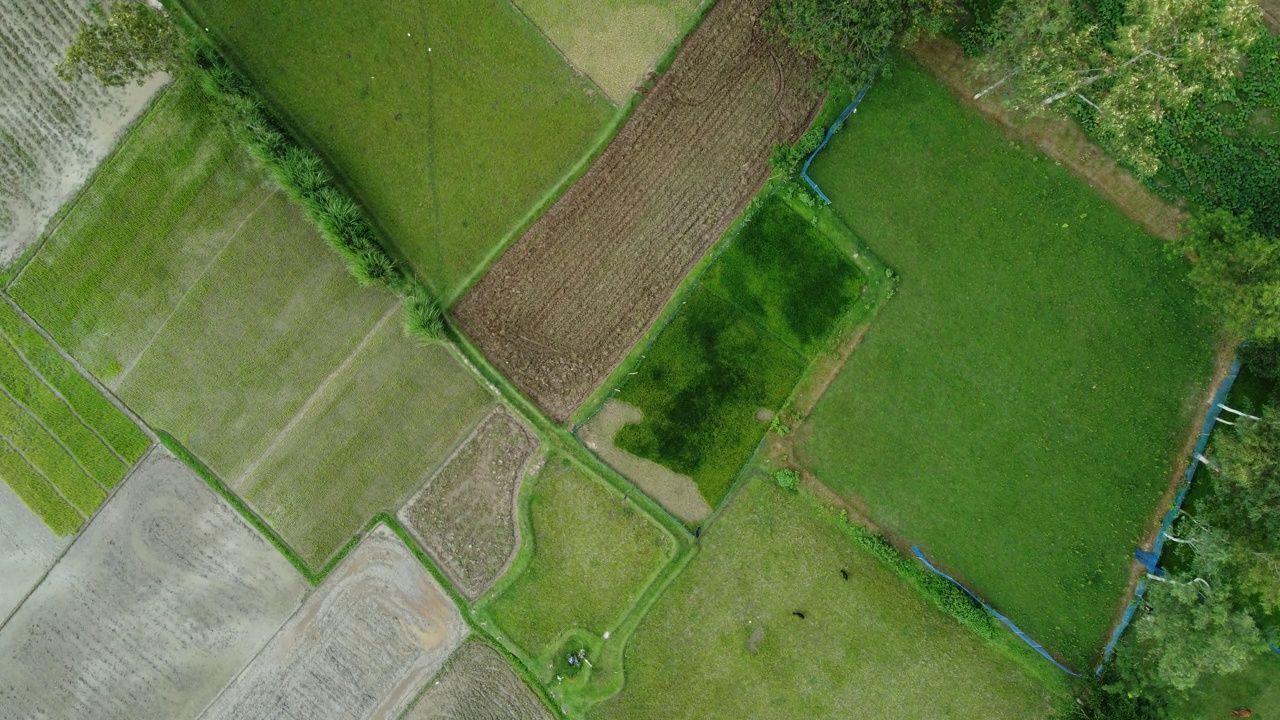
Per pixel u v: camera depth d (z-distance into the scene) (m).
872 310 24.94
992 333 24.56
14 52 26.34
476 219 25.98
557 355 25.98
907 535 25.05
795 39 22.83
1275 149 22.92
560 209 25.84
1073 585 24.44
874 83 24.70
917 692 25.19
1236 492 21.69
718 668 25.72
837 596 25.42
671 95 25.45
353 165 26.03
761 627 25.64
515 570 26.12
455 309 26.14
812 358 25.20
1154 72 20.03
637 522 25.81
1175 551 23.78
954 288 24.66
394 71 25.84
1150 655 22.86
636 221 25.70
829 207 24.97
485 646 26.44
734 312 25.41
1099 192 24.02
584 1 25.52
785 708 25.56
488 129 25.83
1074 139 23.98
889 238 24.83
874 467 25.11
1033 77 20.86
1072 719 24.25
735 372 25.44
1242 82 23.03
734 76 25.34
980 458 24.73
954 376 24.73
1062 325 24.30
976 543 24.83
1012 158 24.33
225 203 26.44
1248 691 23.83
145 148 26.34
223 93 25.09
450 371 26.34
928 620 25.16
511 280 26.03
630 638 25.95
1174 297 23.83
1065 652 24.48
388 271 25.41
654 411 25.72
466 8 25.72
